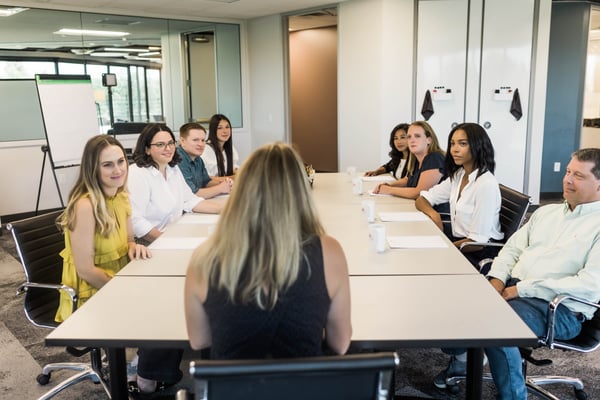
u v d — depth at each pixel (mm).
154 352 2211
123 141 6961
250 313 1204
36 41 6203
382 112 6309
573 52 6551
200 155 4238
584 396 2387
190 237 2654
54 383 2627
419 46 6199
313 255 1238
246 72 7973
